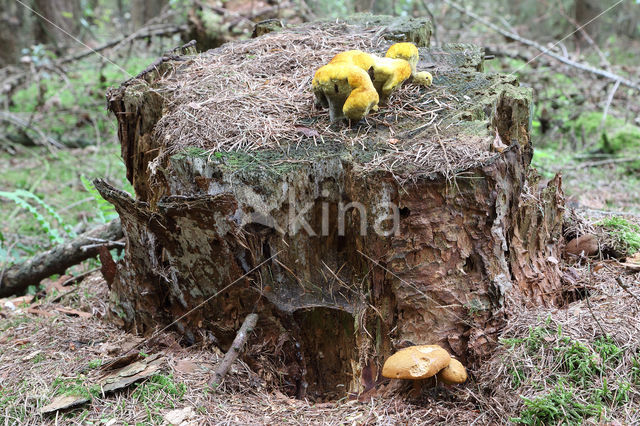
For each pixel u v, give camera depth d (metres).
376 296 2.91
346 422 2.73
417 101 3.44
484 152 2.80
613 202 6.07
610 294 3.19
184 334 3.32
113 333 3.54
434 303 2.86
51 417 2.74
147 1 15.98
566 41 13.81
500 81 3.63
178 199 2.86
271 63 3.99
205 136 3.23
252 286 3.04
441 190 2.72
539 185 3.88
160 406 2.75
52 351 3.36
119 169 8.02
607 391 2.50
